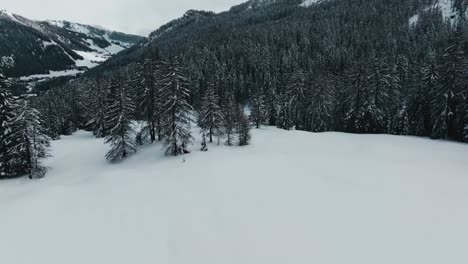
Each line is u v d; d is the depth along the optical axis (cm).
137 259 1395
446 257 1258
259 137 4975
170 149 4050
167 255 1406
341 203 1861
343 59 11256
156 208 1984
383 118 5469
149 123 4844
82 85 8738
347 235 1470
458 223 1548
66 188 2725
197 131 5756
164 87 3988
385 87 5631
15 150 3728
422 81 4806
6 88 3872
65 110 7662
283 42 14825
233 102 5056
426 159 3052
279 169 2744
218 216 1777
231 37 16725
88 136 6775
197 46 15688
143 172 3162
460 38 4225
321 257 1302
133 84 5297
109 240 1598
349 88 5775
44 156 4056
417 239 1406
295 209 1805
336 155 3366
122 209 2028
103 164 4316
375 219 1623
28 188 3322
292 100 6594
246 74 11431
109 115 4412
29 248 1587
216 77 10506
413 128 5097
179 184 2506
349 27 16650
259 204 1916
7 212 2147
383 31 14838
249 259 1323
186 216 1809
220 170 2827
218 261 1326
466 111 4044
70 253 1501
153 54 4878
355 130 5444
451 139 4347
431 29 13750
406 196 1945
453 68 4131
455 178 2322
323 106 6144
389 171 2559
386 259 1262
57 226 1841
